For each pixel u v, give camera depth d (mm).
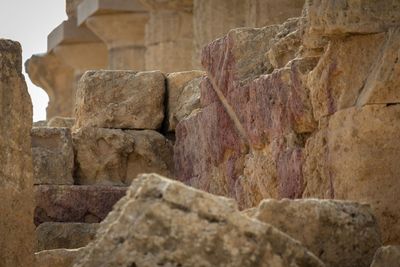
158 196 7414
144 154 15297
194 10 20750
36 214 14633
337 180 9680
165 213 7344
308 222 8188
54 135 15062
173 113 15375
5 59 9766
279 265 7367
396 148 9328
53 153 14977
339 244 8227
